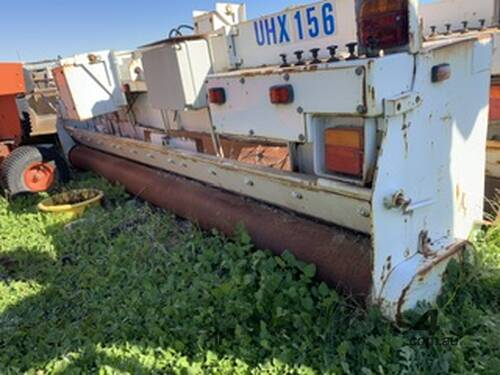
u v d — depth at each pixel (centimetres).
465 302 190
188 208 318
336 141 183
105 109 395
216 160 272
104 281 262
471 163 209
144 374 180
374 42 167
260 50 247
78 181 510
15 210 433
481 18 272
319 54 219
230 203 281
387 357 170
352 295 194
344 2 199
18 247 333
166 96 270
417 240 191
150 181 380
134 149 398
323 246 212
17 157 461
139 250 294
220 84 231
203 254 263
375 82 157
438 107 182
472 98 197
